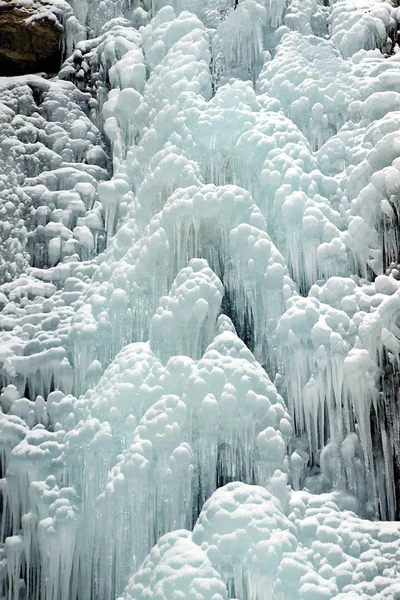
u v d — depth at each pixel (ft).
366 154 25.57
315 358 22.39
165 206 24.84
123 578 21.15
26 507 23.67
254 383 21.47
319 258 24.03
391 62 27.89
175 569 18.61
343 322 22.56
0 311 28.14
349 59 29.55
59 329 26.23
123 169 29.04
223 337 22.24
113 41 33.78
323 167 26.27
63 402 24.56
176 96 28.19
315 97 27.63
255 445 21.16
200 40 29.53
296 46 29.43
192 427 21.42
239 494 19.52
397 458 22.20
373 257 24.11
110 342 25.12
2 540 23.99
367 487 21.89
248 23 30.07
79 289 27.73
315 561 19.62
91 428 22.72
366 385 22.00
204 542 19.12
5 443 24.34
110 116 31.37
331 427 22.36
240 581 18.74
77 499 22.86
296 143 25.86
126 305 24.95
